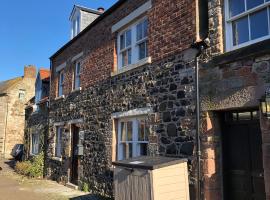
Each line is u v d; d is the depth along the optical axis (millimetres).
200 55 6277
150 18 8023
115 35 9789
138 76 8281
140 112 8000
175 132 6754
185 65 6695
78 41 12477
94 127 10398
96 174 9961
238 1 5844
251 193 5348
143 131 8078
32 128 18250
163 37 7488
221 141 5898
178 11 7090
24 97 31156
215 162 5785
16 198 9625
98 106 10281
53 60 15430
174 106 6875
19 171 16391
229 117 5910
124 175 6121
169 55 7219
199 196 5828
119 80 9195
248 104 5180
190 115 6395
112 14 10016
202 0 6652
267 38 5258
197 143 6027
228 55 5602
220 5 6082
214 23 6098
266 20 5340
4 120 29812
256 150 5336
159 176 5461
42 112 16516
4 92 30234
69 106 12719
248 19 5629
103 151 9648
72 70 12891
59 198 9500
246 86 5258
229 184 5750
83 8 14328
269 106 4660
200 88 6168
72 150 12336
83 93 11516
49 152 14523
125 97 8781
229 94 5527
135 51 8812
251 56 5219
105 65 10141
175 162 5676
